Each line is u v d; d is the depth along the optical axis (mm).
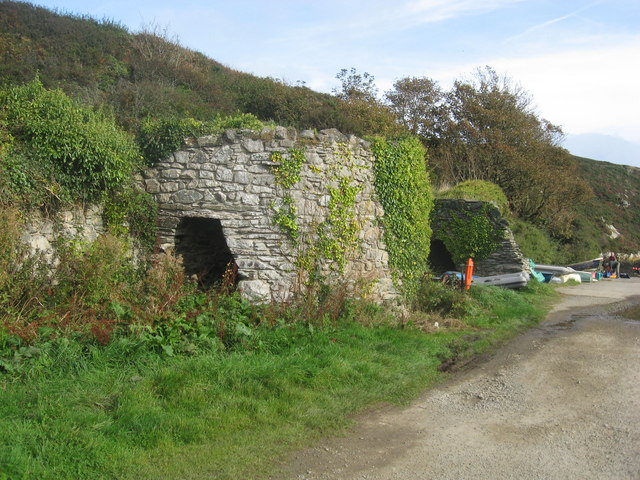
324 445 5023
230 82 27703
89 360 5906
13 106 7676
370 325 9430
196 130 9617
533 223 28547
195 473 4348
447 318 10898
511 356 8531
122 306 7199
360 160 10578
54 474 4066
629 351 8711
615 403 6215
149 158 9609
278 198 9680
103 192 8586
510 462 4711
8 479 3828
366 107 27078
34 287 6840
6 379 5305
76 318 6738
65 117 7949
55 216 7734
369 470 4551
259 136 9656
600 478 4391
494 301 12828
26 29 24062
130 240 9211
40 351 5699
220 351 6980
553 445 5070
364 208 10617
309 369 6562
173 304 7652
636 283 23156
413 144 11367
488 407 6172
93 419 4836
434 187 23562
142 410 5070
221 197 9516
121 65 23891
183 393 5539
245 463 4566
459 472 4520
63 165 7855
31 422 4609
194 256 10531
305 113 24781
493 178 28172
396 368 7344
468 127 28578
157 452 4590
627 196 51594
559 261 27750
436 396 6562
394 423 5637
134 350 6211
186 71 25375
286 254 9680
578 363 8023
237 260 9570
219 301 8289
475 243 17922
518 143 29000
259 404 5621
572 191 28422
